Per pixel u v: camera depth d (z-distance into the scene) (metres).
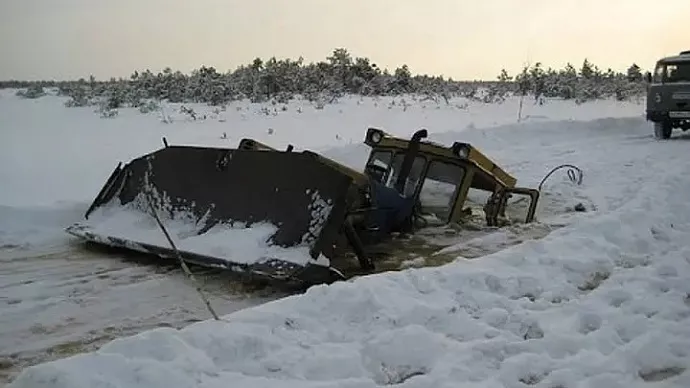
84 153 15.46
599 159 16.34
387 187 8.65
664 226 8.85
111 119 22.66
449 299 5.79
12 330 5.52
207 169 7.71
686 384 4.49
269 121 22.48
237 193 7.31
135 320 5.82
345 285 5.63
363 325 5.18
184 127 20.55
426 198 9.12
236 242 6.79
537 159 16.52
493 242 8.75
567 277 6.73
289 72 34.81
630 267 7.22
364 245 8.14
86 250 7.98
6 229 8.60
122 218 8.09
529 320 5.47
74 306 6.12
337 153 14.80
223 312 6.05
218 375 4.25
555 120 23.28
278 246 6.62
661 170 14.16
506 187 9.80
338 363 4.57
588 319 5.57
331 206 6.62
